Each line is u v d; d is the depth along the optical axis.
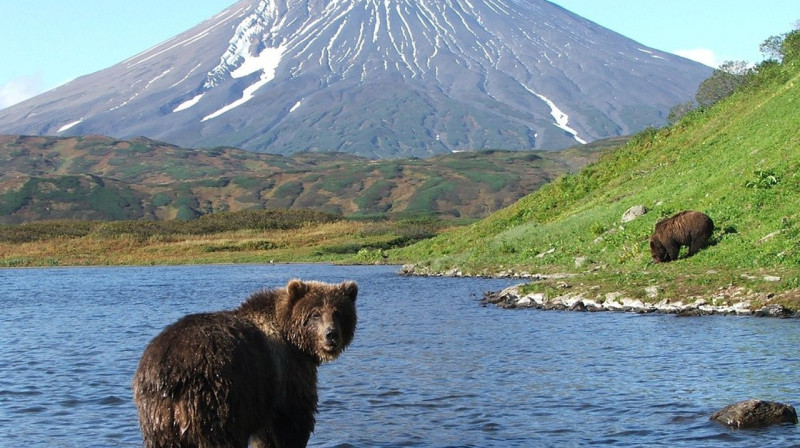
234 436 7.87
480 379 15.69
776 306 22.47
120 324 26.69
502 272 42.78
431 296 34.56
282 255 82.56
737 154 40.59
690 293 25.31
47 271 68.88
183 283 49.75
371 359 18.25
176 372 7.74
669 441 11.09
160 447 7.74
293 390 8.83
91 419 13.01
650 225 37.03
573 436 11.52
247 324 8.56
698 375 15.24
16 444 11.58
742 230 30.61
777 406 11.91
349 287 9.24
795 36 59.25
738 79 68.69
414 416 12.90
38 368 17.73
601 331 21.47
